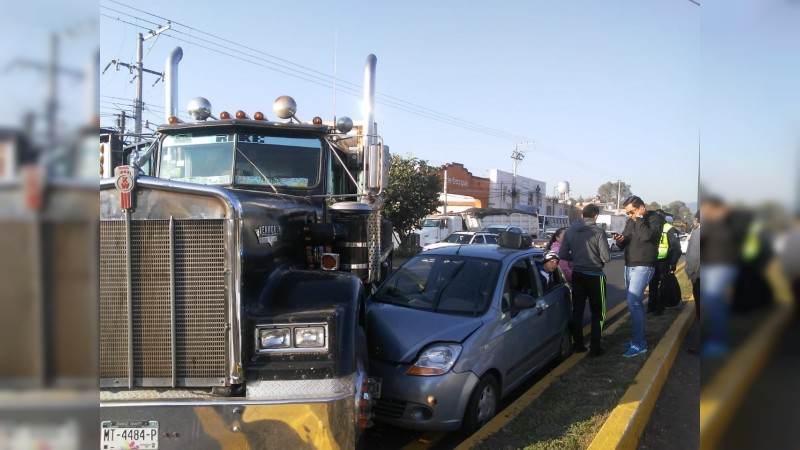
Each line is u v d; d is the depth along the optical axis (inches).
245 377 110.9
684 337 299.3
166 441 108.0
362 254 186.9
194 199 113.0
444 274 207.6
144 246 113.0
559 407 177.6
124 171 112.5
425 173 1021.2
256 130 205.0
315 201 197.2
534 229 1612.9
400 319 181.2
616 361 233.1
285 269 143.2
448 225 1204.5
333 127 219.5
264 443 108.0
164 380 112.9
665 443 168.4
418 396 160.1
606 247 244.7
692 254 276.7
